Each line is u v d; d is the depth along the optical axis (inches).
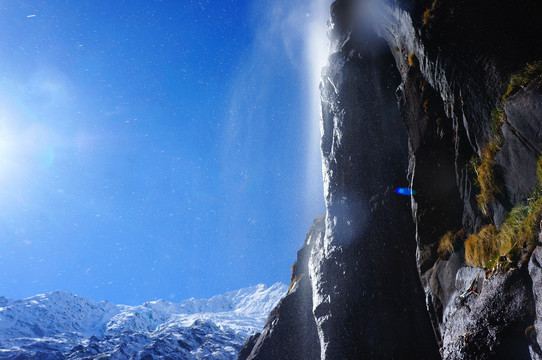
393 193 662.5
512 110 277.0
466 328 260.5
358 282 643.5
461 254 354.0
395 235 630.5
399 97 554.6
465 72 360.2
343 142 764.0
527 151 263.3
